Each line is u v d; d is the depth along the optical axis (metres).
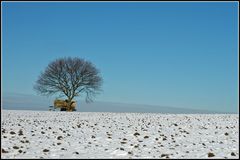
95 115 47.09
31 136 23.77
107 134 25.25
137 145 20.39
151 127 30.11
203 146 20.47
